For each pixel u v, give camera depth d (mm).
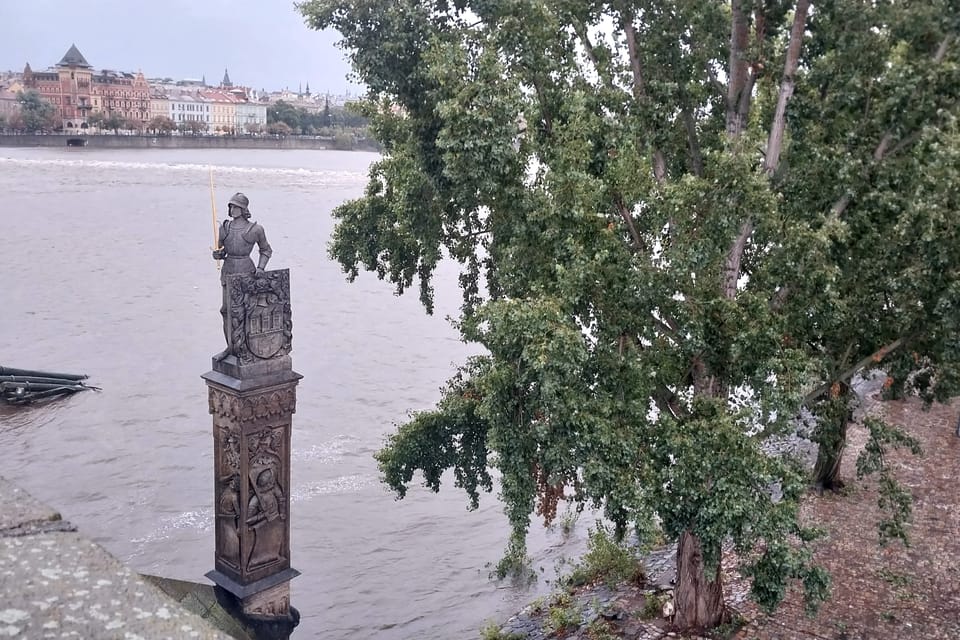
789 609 22766
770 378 17984
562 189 17953
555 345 16109
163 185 158750
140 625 2369
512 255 20312
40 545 2736
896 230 17219
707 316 17891
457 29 21516
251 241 20938
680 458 17094
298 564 32594
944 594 23453
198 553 33250
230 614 21688
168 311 69438
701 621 21875
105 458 41844
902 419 39281
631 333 19375
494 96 18297
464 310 28156
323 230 115875
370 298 79062
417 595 30578
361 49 21453
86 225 109938
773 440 23531
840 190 18391
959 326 16641
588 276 17656
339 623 28594
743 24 19969
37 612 2359
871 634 21406
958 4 16391
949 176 15672
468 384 26578
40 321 64188
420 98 21875
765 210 16922
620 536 19297
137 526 35250
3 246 91812
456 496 39719
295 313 71562
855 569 25016
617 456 17312
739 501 16375
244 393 20875
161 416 47375
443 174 20328
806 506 29891
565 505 39250
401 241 28469
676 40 21578
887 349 19406
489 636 25172
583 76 20906
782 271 17641
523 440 19250
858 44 17672
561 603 26516
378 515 37062
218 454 21938
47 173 168750
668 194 17281
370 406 50156
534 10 19375
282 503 22344
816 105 19141
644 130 21000
